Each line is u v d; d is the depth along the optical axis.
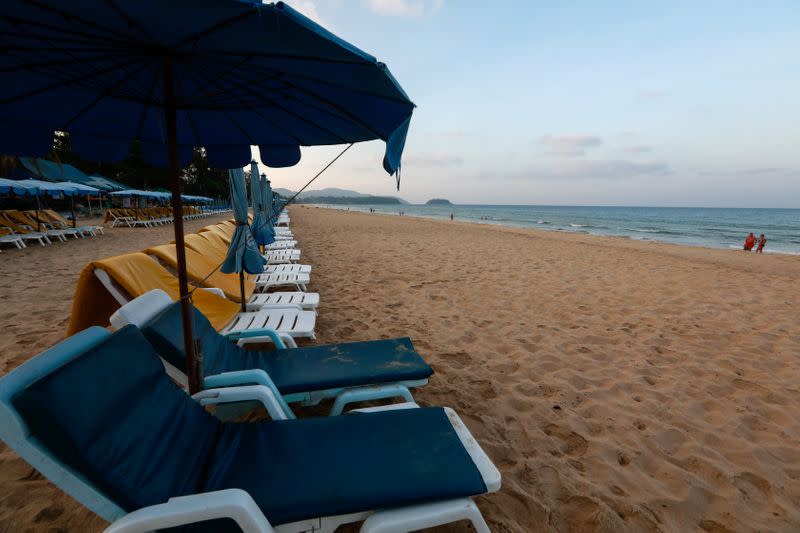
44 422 0.98
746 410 2.90
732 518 1.93
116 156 2.51
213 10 1.04
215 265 4.51
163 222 20.81
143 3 1.05
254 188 6.68
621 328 4.68
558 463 2.29
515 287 6.71
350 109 1.74
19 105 1.85
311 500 1.34
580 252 12.12
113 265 2.51
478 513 1.39
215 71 1.66
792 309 5.65
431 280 7.12
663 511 1.95
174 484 1.30
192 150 2.73
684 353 3.95
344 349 2.75
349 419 1.84
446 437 1.71
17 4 1.12
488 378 3.33
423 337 4.24
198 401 1.82
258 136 2.54
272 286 6.11
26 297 5.27
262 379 2.04
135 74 1.74
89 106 2.04
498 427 2.63
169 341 1.92
